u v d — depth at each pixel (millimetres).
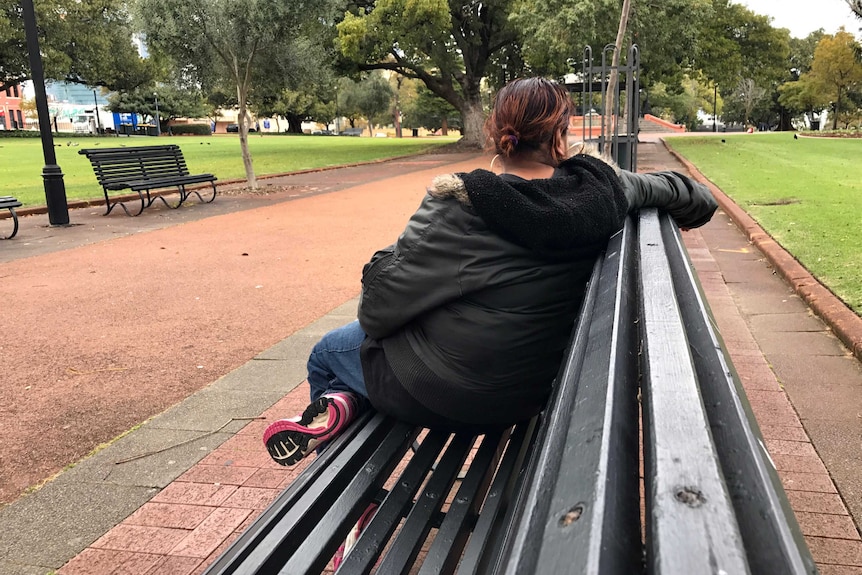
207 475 3193
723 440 937
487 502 1974
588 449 910
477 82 34750
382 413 2277
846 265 6289
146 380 4402
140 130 85625
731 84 28984
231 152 32656
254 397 4082
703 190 3066
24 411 3965
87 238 9688
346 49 28859
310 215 11680
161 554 2621
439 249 1849
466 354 1929
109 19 53906
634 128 13508
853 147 28469
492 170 2148
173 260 8117
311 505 1795
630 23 21766
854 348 4289
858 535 2555
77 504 2980
